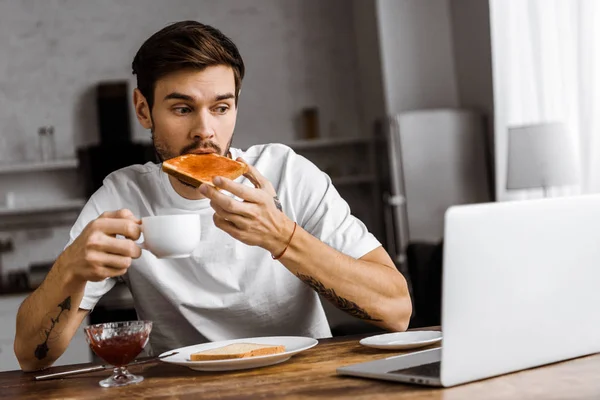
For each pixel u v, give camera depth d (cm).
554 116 413
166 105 160
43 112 593
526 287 112
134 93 173
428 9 573
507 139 427
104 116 579
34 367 156
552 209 113
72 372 142
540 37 417
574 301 118
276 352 134
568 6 390
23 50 593
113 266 133
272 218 143
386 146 532
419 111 521
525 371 114
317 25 635
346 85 636
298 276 153
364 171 628
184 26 161
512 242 109
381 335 149
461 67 562
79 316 168
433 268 324
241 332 182
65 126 595
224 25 622
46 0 596
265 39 629
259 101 628
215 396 113
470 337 107
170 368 139
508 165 404
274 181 188
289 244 148
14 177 587
